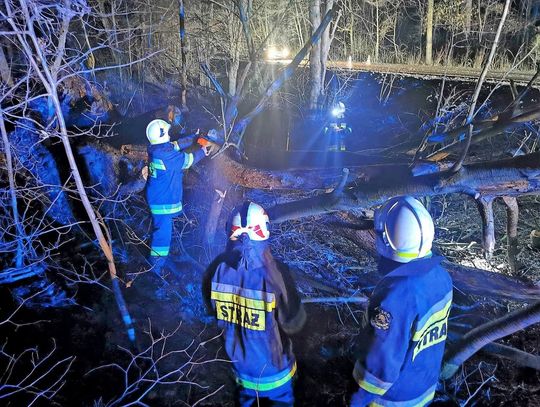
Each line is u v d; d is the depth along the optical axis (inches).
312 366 139.9
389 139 476.4
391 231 82.0
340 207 148.5
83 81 221.0
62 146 205.5
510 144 282.8
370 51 839.1
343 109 356.8
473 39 757.3
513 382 134.3
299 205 154.9
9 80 191.6
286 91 592.1
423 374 86.5
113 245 201.5
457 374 134.8
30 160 192.7
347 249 202.7
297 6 603.5
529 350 146.2
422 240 80.4
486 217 160.1
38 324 154.7
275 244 201.3
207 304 103.6
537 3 653.9
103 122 224.5
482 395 129.9
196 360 143.0
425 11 804.6
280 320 96.8
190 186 226.2
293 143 425.7
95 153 212.1
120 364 141.1
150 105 385.4
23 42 122.5
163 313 164.7
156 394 130.6
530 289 155.9
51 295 166.4
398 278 81.1
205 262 194.5
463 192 149.9
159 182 179.2
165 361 142.3
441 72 631.2
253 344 98.2
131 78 406.3
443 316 84.5
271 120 501.0
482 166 124.9
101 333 153.7
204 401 128.8
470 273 163.5
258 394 102.0
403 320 78.7
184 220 222.4
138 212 232.1
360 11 832.9
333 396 129.2
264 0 522.0
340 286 175.3
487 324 106.3
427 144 191.3
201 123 284.0
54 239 194.1
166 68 526.6
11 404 126.3
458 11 765.3
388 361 79.8
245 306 96.2
